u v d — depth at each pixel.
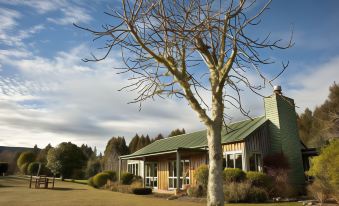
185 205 13.07
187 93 4.66
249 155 18.22
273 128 19.78
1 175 42.81
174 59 5.03
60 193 19.33
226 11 4.75
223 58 4.84
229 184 15.46
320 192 13.24
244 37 4.46
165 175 24.83
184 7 4.74
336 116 28.56
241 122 22.52
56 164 37.25
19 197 16.25
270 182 16.42
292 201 14.83
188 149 19.52
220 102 4.62
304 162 20.80
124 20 4.29
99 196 17.36
